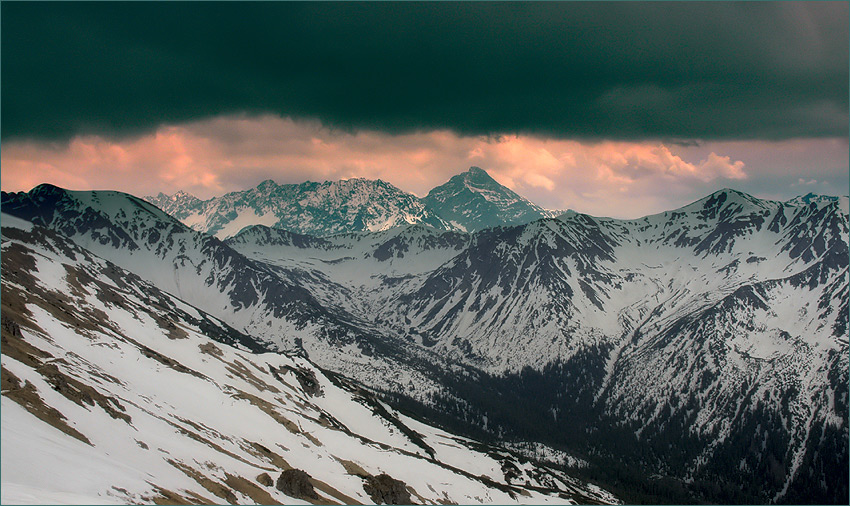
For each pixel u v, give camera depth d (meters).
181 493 100.69
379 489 172.50
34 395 109.38
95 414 119.31
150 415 140.62
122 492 87.88
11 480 78.00
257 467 144.62
